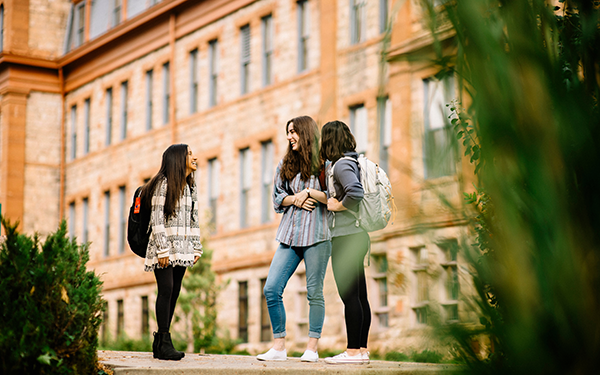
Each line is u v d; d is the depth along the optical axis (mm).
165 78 27328
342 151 5055
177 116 26297
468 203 1570
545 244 1720
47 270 3582
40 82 32531
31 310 3465
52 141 32656
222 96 24547
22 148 32000
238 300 22656
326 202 5301
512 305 1677
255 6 23516
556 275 1704
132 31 28422
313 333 5289
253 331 21891
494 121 1742
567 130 1784
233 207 23562
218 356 5961
